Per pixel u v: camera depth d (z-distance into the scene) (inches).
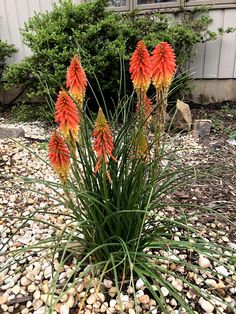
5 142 62.3
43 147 59.7
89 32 68.8
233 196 42.3
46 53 68.7
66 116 22.2
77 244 30.3
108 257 27.1
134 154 26.1
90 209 25.6
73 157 24.5
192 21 80.6
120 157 29.2
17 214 40.2
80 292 27.3
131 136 26.7
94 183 26.3
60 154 22.9
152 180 27.0
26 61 74.5
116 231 26.9
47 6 90.0
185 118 65.6
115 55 67.9
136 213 26.9
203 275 29.1
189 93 85.3
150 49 70.7
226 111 77.6
